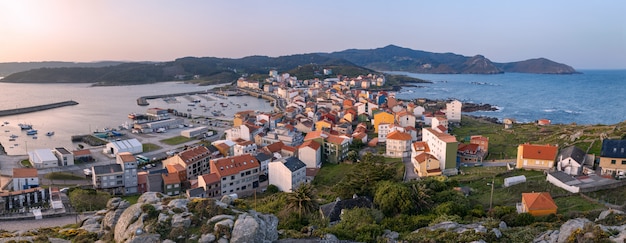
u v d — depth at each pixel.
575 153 107.19
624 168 97.25
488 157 139.12
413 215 75.81
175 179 130.00
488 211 77.44
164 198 63.25
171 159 151.00
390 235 65.31
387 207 78.31
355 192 92.94
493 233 58.84
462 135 187.88
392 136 156.25
